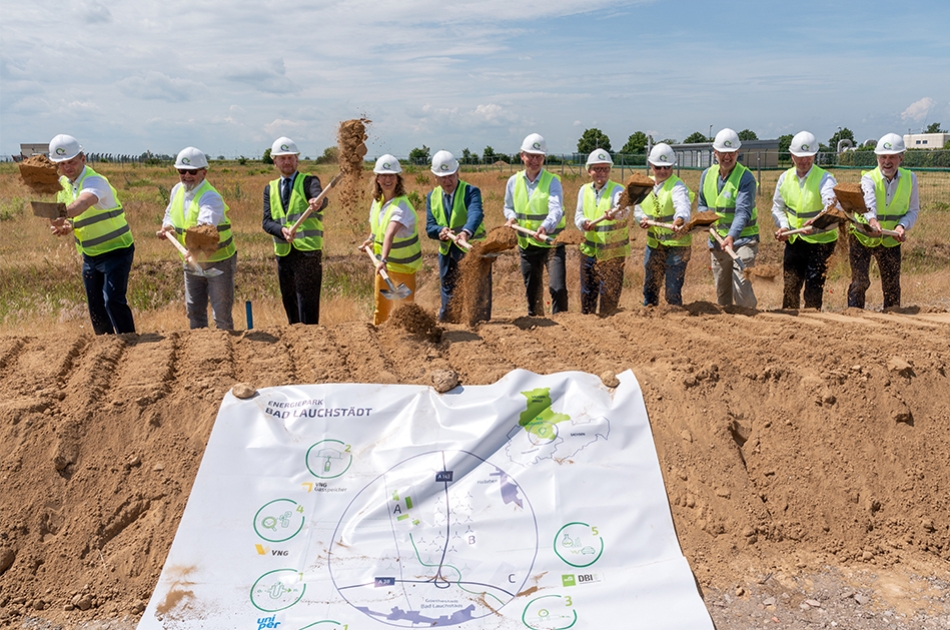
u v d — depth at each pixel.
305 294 6.49
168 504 3.84
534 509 3.77
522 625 3.26
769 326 5.67
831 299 10.38
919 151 30.27
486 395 4.22
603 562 3.59
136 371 4.56
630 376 4.41
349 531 3.67
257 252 13.10
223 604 3.34
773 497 4.13
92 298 5.90
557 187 6.66
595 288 7.19
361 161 6.03
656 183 7.06
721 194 7.02
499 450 4.01
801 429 4.44
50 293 10.23
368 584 3.44
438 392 4.25
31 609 3.46
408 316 5.45
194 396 4.26
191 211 5.93
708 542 3.86
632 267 13.10
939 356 4.86
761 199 21.23
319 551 3.58
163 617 3.27
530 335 5.55
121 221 5.71
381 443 4.02
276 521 3.70
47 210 5.04
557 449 4.02
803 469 4.25
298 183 6.29
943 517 4.10
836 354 4.85
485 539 3.66
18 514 3.73
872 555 3.90
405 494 3.79
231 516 3.71
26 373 4.52
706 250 14.03
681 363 4.70
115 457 3.99
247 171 35.91
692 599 3.42
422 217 16.72
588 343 5.34
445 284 6.49
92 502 3.82
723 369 4.68
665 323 5.90
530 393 4.23
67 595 3.52
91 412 4.13
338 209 17.67
